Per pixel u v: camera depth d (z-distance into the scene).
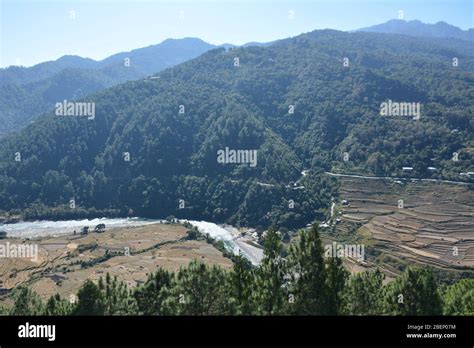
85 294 29.39
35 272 91.50
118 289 32.44
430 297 32.66
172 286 31.56
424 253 92.50
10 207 154.75
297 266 30.45
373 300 33.59
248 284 30.84
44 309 32.41
